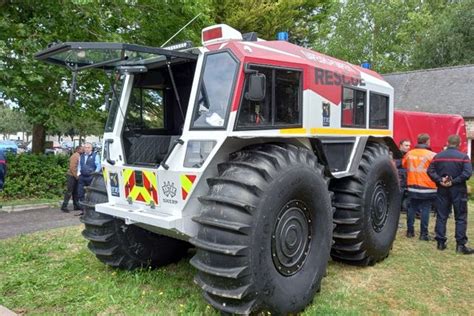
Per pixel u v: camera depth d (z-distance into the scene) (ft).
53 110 39.60
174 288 14.94
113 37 37.99
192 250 19.45
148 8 41.60
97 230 15.85
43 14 38.22
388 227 18.89
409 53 119.85
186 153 12.67
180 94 15.44
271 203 11.87
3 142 114.01
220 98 12.50
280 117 13.82
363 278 16.48
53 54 12.73
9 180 37.50
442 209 20.89
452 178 20.27
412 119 34.42
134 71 13.82
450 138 20.72
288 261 12.94
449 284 15.93
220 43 13.30
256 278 11.46
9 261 18.15
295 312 12.78
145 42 44.09
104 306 13.51
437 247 21.21
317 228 13.87
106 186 15.42
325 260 14.10
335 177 15.96
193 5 40.75
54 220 29.07
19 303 13.75
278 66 13.66
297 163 13.08
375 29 124.47
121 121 14.73
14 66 35.01
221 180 12.03
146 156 15.21
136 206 13.97
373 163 17.66
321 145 15.10
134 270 16.67
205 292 11.87
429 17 117.91
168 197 12.91
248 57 12.64
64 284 15.37
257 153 12.71
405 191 27.55
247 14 57.62
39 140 49.06
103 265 17.52
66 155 42.39
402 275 16.88
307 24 71.20
